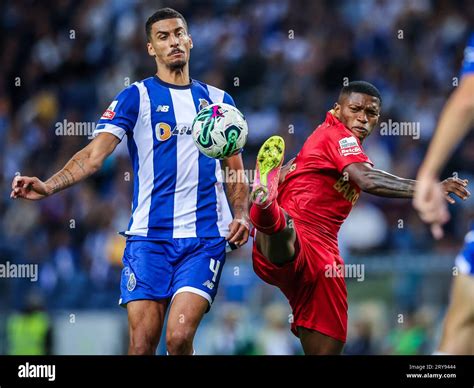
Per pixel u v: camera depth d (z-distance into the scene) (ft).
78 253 165.68
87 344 142.31
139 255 71.97
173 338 68.85
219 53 200.44
